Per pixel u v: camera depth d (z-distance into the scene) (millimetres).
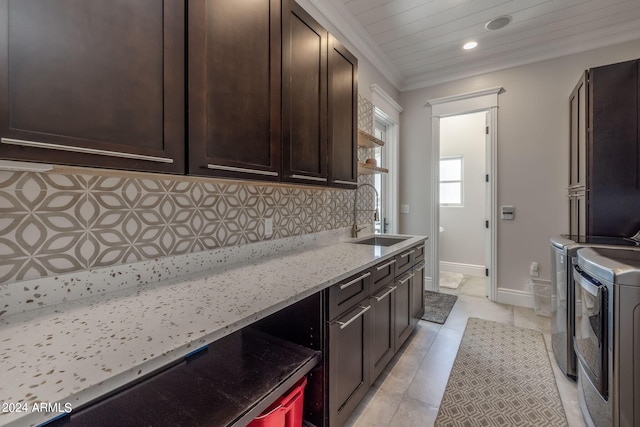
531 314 2891
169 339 715
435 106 3584
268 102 1318
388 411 1559
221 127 1100
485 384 1781
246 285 1160
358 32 2623
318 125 1683
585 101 2309
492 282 3285
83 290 1005
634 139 2107
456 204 4711
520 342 2314
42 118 676
